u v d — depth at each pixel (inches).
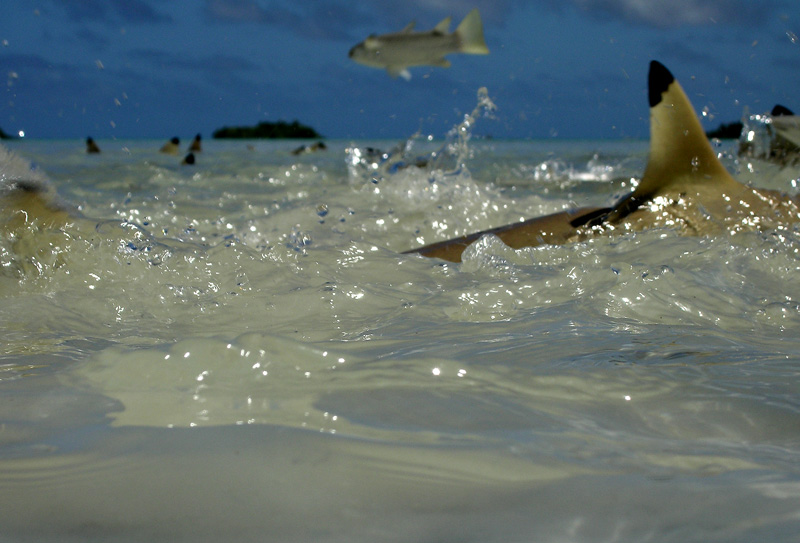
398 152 253.4
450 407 37.8
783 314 68.7
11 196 85.5
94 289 80.2
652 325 62.7
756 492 26.8
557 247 100.9
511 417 36.5
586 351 52.2
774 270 87.6
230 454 30.9
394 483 27.9
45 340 62.7
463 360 49.9
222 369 42.8
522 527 24.0
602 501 26.1
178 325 69.6
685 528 23.7
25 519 25.2
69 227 87.7
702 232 112.6
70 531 24.3
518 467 29.6
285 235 138.6
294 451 31.2
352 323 68.5
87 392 40.9
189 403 37.9
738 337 58.7
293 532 23.9
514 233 121.0
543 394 41.0
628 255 95.9
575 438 33.5
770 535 23.1
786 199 118.3
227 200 213.5
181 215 168.7
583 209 129.6
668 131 121.0
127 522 24.9
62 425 35.4
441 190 178.2
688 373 45.8
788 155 145.7
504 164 392.2
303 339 61.7
